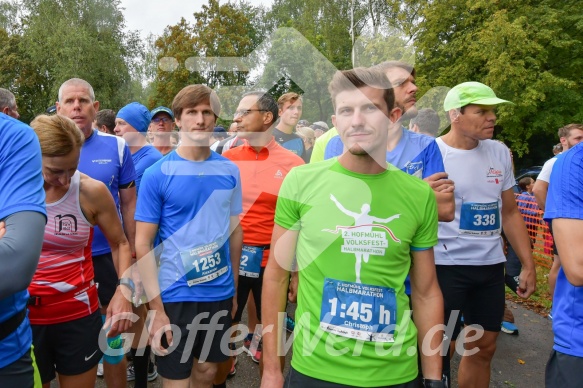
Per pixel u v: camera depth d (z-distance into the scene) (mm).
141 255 2193
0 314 1383
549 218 1642
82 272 2100
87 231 2082
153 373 3232
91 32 12492
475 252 2539
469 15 11266
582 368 1571
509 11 12750
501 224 2855
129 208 2990
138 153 3057
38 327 2010
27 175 1234
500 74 11344
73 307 2064
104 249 2941
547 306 4926
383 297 1478
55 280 2008
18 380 1445
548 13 12812
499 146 2684
